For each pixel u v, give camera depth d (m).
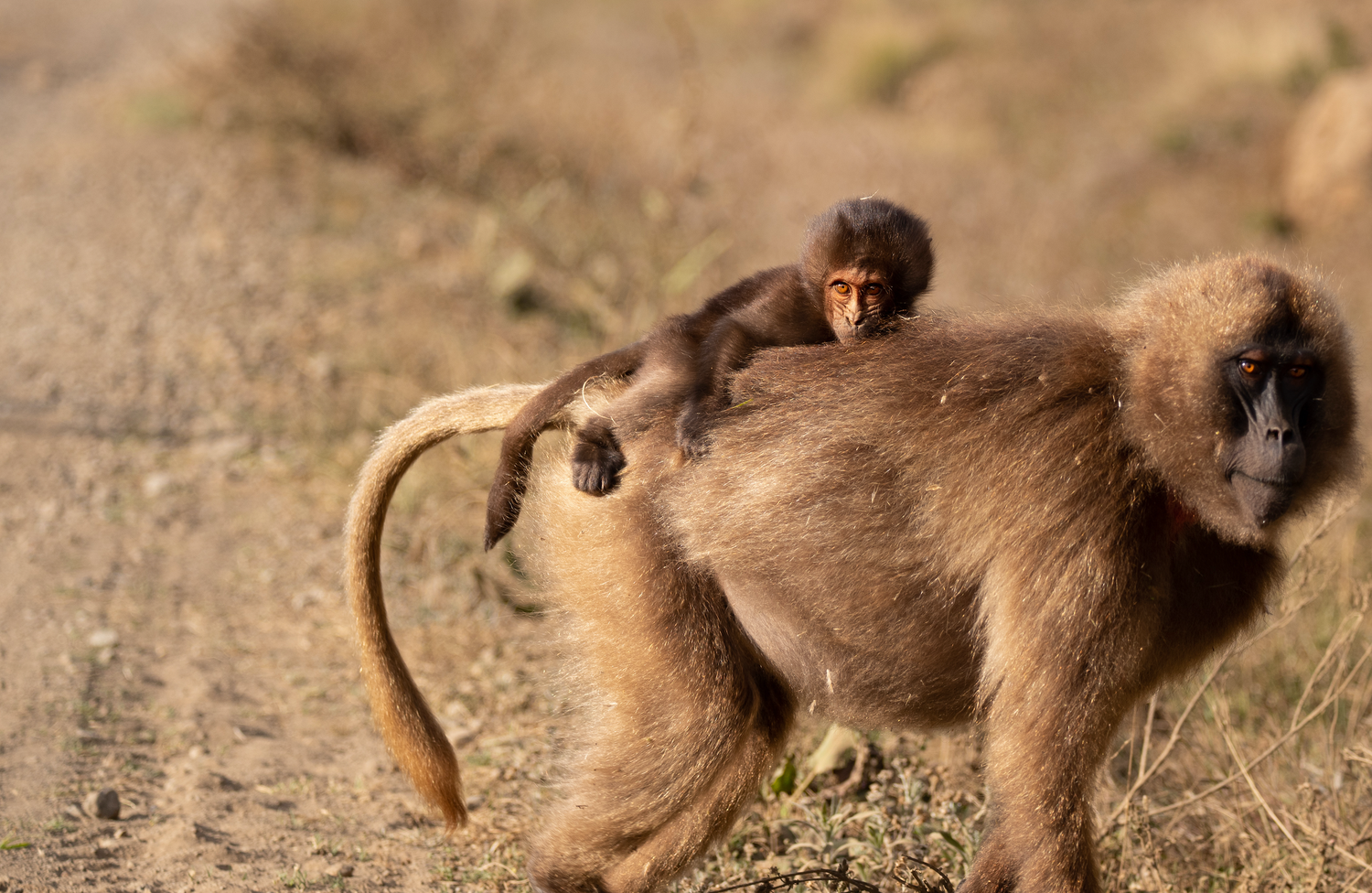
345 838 8.82
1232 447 6.14
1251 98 33.09
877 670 7.31
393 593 12.67
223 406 16.75
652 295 18.83
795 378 7.32
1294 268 6.55
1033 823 6.37
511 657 11.61
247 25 29.28
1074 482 6.41
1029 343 6.77
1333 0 38.22
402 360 17.83
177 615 12.00
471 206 25.30
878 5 46.19
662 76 37.22
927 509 6.74
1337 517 9.24
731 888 7.70
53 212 23.44
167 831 8.62
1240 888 8.10
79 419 16.08
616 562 7.46
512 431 8.02
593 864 7.61
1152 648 6.71
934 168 28.56
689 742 7.36
